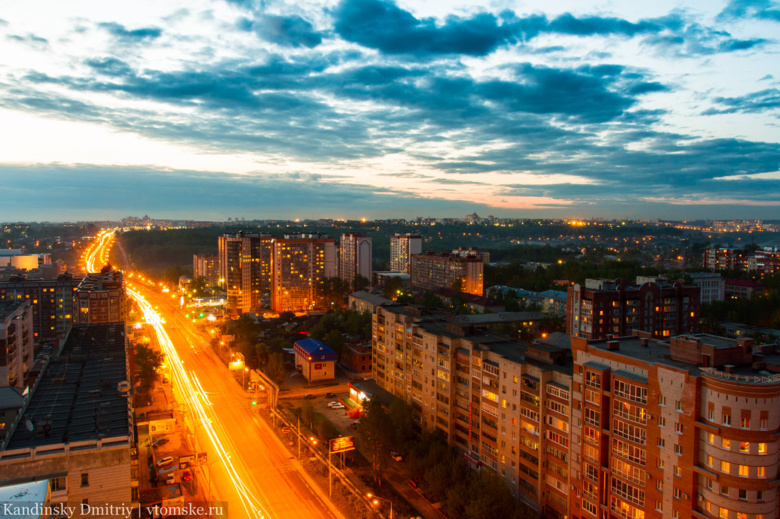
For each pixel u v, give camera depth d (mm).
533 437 93250
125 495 64750
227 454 117812
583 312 173625
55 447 62438
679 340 73375
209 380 176375
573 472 85438
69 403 82625
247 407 149375
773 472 63094
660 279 185000
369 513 90312
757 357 72062
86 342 126750
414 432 117375
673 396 69188
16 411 104250
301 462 113000
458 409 115688
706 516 65688
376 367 155125
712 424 65125
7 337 129000
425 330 127750
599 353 81062
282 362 172750
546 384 91000
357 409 141875
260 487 102312
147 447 121812
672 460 69438
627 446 75750
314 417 140500
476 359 108750
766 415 62375
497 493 84812
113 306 196125
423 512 94938
